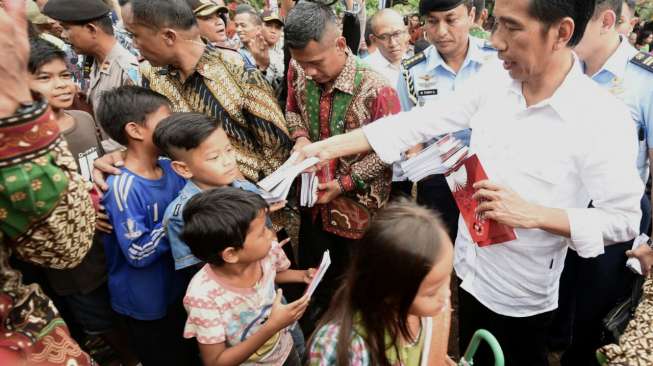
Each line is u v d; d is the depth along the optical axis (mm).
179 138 1629
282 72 4312
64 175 887
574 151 1401
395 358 1139
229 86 2121
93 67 2943
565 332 2455
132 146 1759
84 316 2068
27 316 972
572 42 1319
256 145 2281
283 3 4090
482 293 1751
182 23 1942
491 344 1329
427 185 2939
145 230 1709
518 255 1589
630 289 2104
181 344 2021
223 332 1538
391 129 1861
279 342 1737
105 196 1703
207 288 1523
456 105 1773
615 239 1457
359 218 2361
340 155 1891
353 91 2152
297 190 2434
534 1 1218
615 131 1363
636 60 2096
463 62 2844
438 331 1211
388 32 3658
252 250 1457
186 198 1694
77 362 1062
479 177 1475
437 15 2660
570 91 1378
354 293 1095
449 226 2969
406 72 3076
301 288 2793
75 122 2096
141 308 1847
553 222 1390
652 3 5297
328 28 1966
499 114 1553
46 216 891
